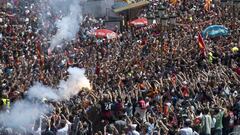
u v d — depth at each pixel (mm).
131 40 55750
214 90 34156
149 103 32344
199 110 30703
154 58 45125
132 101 32344
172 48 48812
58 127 27766
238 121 30984
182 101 32406
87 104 31297
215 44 48375
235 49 45469
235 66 41906
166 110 30828
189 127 27766
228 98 33000
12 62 44125
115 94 33344
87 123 29562
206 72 40219
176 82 36531
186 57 43781
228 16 64000
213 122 30094
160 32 56438
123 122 27938
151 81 36969
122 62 44719
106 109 30875
